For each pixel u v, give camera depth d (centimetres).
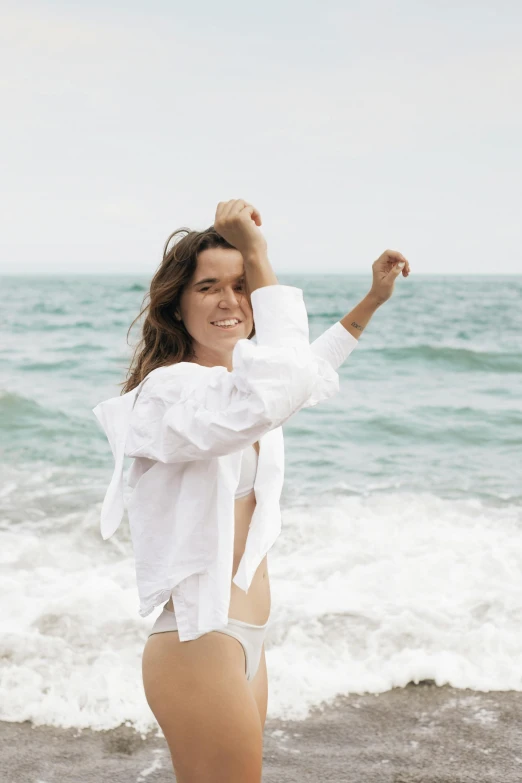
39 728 357
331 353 272
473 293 4550
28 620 449
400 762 330
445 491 798
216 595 195
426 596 489
